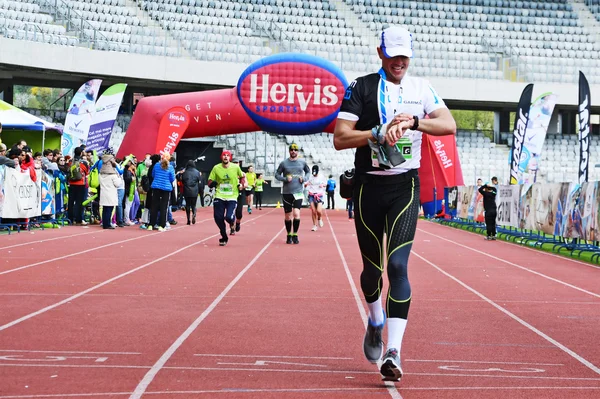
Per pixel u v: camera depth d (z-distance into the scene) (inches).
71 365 207.8
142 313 296.5
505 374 206.4
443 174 1196.5
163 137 1144.2
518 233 807.1
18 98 2765.7
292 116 1103.0
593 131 1982.0
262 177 1534.2
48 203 753.6
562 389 190.2
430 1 1898.4
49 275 407.2
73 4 1498.5
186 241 660.1
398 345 188.7
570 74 1708.9
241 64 1523.1
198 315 295.3
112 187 783.7
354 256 548.4
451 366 215.6
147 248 581.3
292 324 279.4
